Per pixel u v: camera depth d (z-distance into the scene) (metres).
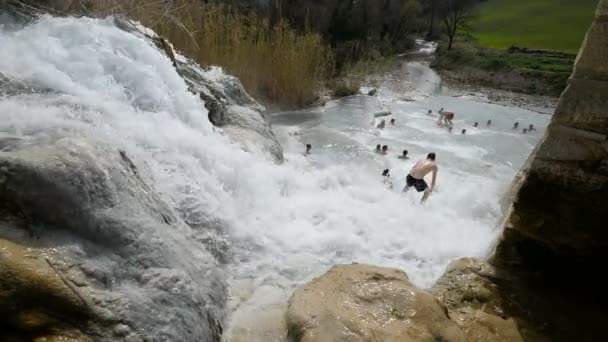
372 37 29.69
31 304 2.36
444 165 10.09
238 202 5.45
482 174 9.67
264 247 5.01
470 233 6.32
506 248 4.97
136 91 5.12
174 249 3.47
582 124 4.19
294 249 5.16
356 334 3.51
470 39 42.16
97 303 2.62
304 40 14.44
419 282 4.91
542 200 4.58
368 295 4.02
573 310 4.37
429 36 46.47
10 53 4.29
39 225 2.72
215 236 4.57
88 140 3.37
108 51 5.09
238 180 5.63
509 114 17.52
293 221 5.83
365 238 5.73
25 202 2.69
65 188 2.84
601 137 4.10
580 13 47.41
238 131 7.32
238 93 8.72
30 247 2.59
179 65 7.30
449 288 4.61
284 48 13.85
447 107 17.83
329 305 3.81
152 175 4.21
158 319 2.85
